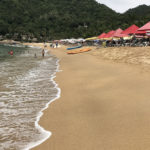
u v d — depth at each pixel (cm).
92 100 752
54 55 3756
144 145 399
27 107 715
